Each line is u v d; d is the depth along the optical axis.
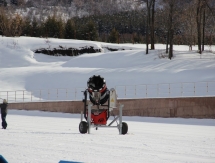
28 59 106.31
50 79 82.12
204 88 63.69
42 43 114.81
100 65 88.12
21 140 21.19
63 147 18.53
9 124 38.41
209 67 72.38
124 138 23.92
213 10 87.44
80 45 115.19
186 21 104.50
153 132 31.12
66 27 143.50
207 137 26.69
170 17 81.25
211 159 16.28
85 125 27.41
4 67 102.38
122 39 182.88
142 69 76.00
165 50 89.81
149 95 65.94
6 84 83.56
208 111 49.53
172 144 21.53
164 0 85.56
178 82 67.19
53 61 109.81
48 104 62.03
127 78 73.44
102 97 26.75
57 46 114.00
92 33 146.00
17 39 117.56
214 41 124.50
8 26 129.50
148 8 90.00
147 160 15.48
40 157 15.27
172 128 36.59
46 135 24.70
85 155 16.22
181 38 125.88
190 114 50.84
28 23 144.00
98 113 27.33
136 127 37.28
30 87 81.31
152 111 53.62
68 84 78.44
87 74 80.06
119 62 86.62
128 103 55.41
